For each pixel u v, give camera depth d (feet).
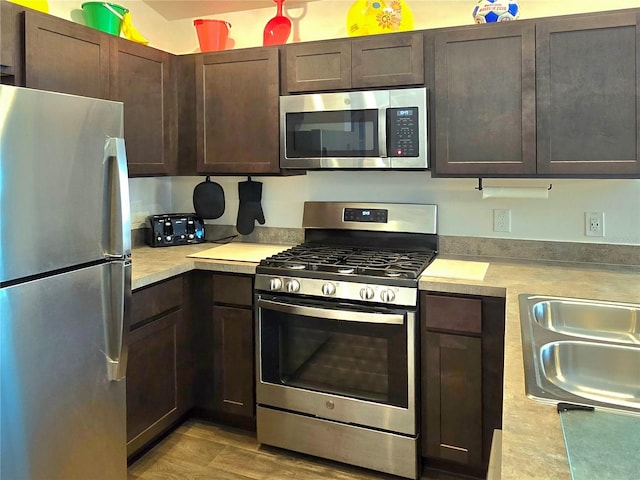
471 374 6.59
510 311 5.14
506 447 2.59
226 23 9.20
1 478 4.59
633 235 7.42
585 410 3.00
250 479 7.09
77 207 5.24
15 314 4.63
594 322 5.35
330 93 7.84
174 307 7.87
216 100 8.71
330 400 7.25
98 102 5.44
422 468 7.16
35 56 6.36
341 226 8.89
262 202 9.72
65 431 5.27
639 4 7.30
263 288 7.49
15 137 4.54
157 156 8.65
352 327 7.04
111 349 5.82
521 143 6.91
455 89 7.18
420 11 8.41
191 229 9.77
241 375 8.01
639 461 2.45
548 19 6.63
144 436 7.34
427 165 7.38
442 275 6.85
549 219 7.85
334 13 8.96
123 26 8.27
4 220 4.47
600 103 6.50
